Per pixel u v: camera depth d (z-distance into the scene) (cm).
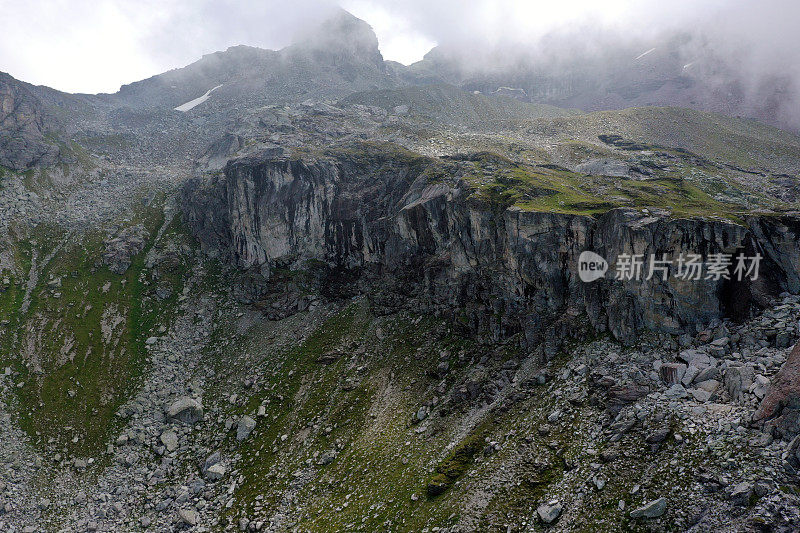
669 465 4728
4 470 8150
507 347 7875
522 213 8281
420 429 7256
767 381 4884
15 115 18025
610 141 19725
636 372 6019
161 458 8656
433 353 8750
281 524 6594
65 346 10825
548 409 6262
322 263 12762
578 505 4844
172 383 10488
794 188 13575
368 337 10075
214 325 12194
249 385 10012
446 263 9900
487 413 6869
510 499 5275
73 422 9256
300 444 8112
